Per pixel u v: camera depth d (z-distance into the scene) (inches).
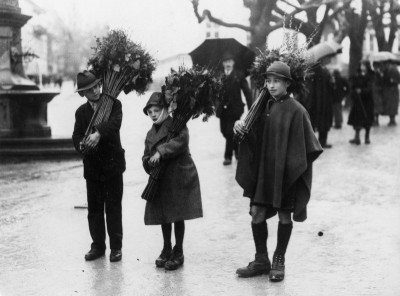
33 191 358.6
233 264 214.1
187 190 208.5
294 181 190.9
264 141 195.6
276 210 200.7
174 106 204.8
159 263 211.6
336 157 478.0
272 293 183.5
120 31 220.1
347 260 215.3
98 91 216.5
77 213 297.1
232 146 450.9
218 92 210.7
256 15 628.7
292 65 202.4
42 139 513.0
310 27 637.3
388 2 895.7
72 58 2386.8
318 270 205.0
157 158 203.6
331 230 257.0
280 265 196.2
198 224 271.3
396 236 244.7
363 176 385.1
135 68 214.8
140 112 1144.2
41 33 949.8
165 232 212.8
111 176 215.0
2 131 529.7
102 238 222.7
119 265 214.5
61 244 241.9
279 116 194.4
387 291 183.2
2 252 231.6
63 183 386.0
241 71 447.8
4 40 541.0
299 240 242.8
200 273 204.5
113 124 211.6
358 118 557.6
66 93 1923.0
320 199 319.6
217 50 506.0
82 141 211.2
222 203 314.7
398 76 775.7
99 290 189.0
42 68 2321.6
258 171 197.5
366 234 249.1
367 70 577.6
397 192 332.5
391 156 475.8
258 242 202.2
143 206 312.5
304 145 192.7
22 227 270.1
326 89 523.2
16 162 495.2
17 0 545.6
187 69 207.2
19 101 528.7
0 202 326.3
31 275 204.1
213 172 418.9
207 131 765.3
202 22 608.7
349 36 968.9
